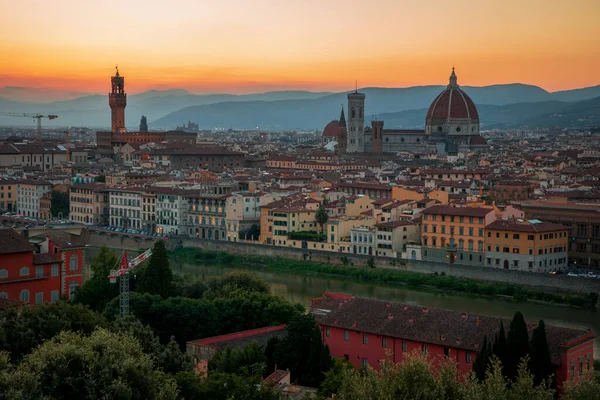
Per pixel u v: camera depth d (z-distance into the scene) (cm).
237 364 17538
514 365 16538
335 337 19512
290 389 16338
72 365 13862
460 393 13438
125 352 14425
